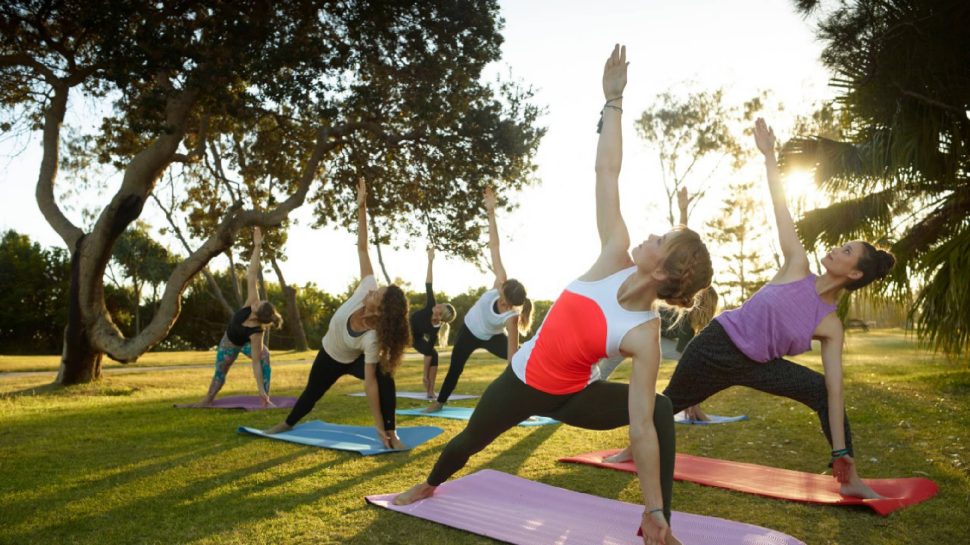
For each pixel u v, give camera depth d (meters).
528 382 2.61
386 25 11.12
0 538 2.68
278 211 11.59
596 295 2.38
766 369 3.54
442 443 4.71
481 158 12.16
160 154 10.67
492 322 6.40
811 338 3.39
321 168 14.63
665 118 25.47
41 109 11.55
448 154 12.18
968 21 6.77
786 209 3.62
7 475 3.76
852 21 7.20
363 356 4.83
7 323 34.53
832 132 16.31
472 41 11.57
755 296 3.61
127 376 12.58
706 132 25.14
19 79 11.14
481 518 2.87
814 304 3.40
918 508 3.02
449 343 31.38
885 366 11.93
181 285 11.09
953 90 7.06
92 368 11.11
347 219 14.58
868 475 3.70
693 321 5.20
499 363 16.66
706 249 2.23
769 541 2.55
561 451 4.46
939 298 7.38
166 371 14.49
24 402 8.10
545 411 2.70
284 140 13.81
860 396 6.86
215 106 10.29
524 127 12.33
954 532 2.71
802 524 2.84
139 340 10.83
